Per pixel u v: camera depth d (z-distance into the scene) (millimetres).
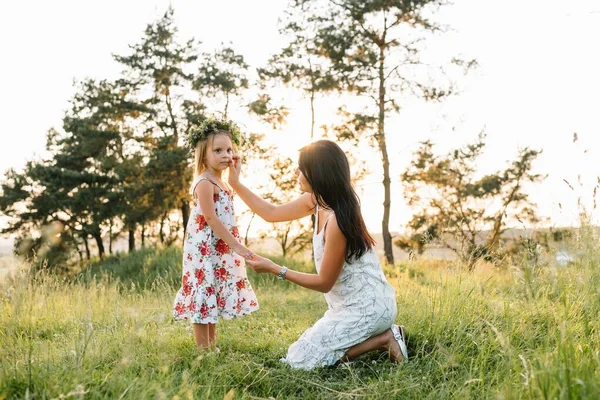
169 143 27141
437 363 3689
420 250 21141
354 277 3996
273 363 3957
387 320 3992
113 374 3232
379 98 21922
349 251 3932
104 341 4109
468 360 3783
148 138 29484
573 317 4172
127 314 5020
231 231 4363
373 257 4078
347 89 21734
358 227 3934
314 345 3963
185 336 4617
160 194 27391
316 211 4199
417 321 4621
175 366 3693
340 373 3873
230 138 4477
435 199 22625
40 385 2949
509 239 18984
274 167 24844
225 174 4875
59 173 29656
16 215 29297
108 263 20766
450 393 3197
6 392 2857
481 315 4660
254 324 5559
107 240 34188
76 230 29172
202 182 4211
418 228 22391
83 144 30312
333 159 3959
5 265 6105
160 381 3109
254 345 4438
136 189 27406
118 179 29703
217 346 4383
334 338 3955
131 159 29125
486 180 22625
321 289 3953
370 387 3314
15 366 3102
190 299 4215
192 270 4246
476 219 21828
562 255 5148
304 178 4078
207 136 4430
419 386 3344
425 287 5691
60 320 5863
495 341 3855
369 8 20922
